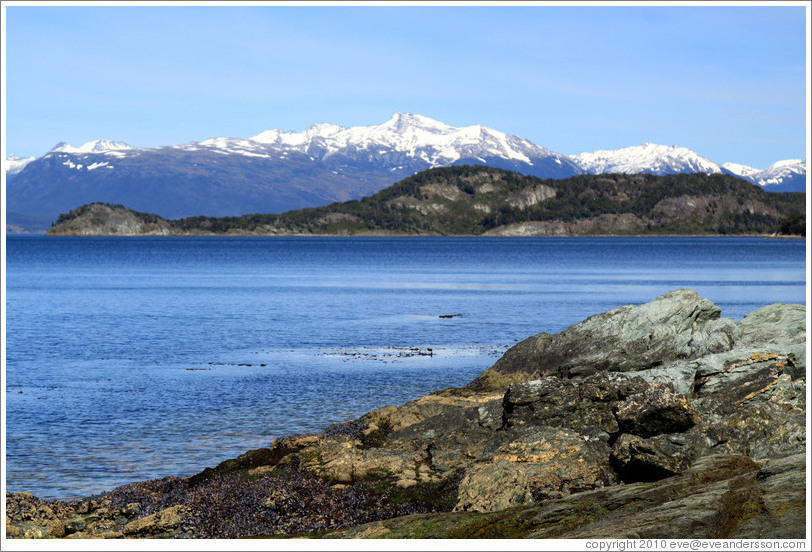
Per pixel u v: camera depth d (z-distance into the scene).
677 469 16.73
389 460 19.48
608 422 20.05
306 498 18.02
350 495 18.05
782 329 26.75
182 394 33.72
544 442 18.14
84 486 21.36
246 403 31.94
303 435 22.78
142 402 32.12
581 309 72.19
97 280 118.31
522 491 16.30
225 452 24.62
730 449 17.31
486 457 18.05
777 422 17.97
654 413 18.41
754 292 92.75
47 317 65.69
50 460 23.80
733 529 11.52
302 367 40.59
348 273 138.12
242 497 18.36
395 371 39.31
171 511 17.69
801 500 12.04
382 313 69.06
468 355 44.69
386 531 14.91
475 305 76.31
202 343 50.06
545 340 31.02
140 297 86.50
